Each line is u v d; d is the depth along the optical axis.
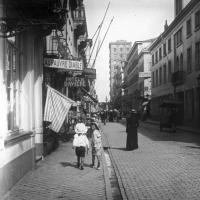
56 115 12.73
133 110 17.00
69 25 29.55
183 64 39.66
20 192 7.93
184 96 38.97
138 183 9.02
